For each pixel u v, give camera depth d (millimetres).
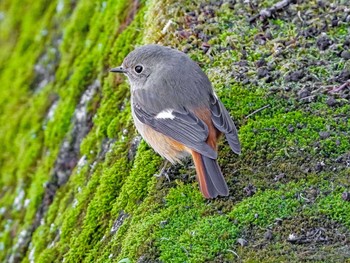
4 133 16375
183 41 12375
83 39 15516
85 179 12703
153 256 9492
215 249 9250
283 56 11820
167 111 10438
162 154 10648
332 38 11945
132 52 11250
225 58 11984
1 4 19750
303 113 10930
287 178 10109
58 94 15461
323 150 10359
